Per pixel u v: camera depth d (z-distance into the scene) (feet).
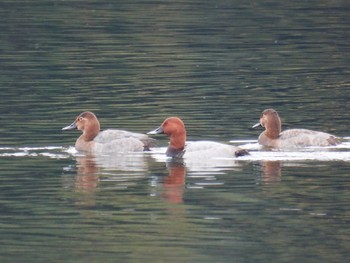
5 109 91.35
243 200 61.41
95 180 66.80
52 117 88.12
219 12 158.92
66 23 147.23
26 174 68.54
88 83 104.83
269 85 104.17
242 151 74.02
